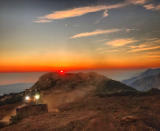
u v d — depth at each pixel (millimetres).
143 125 11539
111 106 20656
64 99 34344
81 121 13703
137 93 31203
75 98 34938
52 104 30766
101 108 20141
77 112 19094
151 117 13500
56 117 17328
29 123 15906
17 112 20922
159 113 14859
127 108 18281
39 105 22641
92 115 15656
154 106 17875
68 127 12797
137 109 16969
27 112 20969
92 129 11719
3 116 24938
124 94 31969
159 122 12344
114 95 32031
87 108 21766
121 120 12789
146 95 27688
